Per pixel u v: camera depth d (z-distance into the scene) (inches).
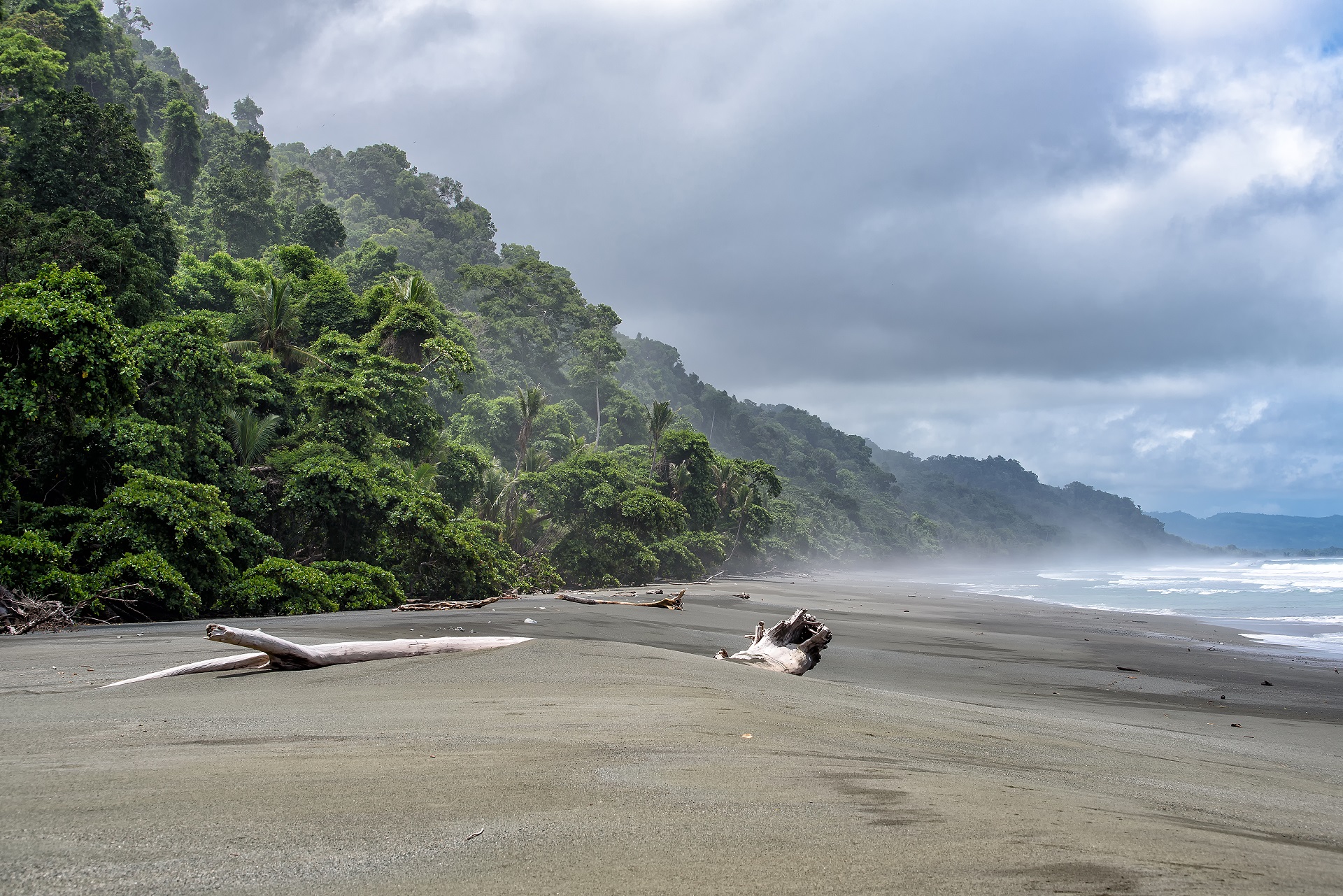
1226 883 101.4
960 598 1982.0
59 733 193.2
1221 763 272.4
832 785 151.3
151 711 234.7
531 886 93.0
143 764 154.6
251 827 113.0
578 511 2018.9
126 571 751.1
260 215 3181.6
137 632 623.8
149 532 794.2
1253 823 160.4
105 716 223.6
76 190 1596.9
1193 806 174.4
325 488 1089.4
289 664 353.1
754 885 94.3
